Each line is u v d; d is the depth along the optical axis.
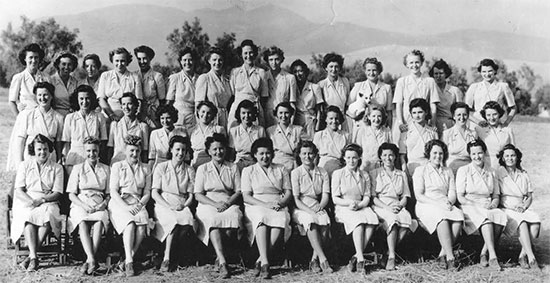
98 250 6.07
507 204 6.41
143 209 5.93
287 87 7.18
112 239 6.27
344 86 7.38
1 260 6.12
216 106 6.91
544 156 12.70
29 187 5.96
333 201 6.25
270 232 5.93
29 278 5.59
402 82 7.27
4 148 11.02
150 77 7.07
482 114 6.93
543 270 6.09
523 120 16.69
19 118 6.46
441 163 6.39
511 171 6.51
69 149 6.40
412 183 6.60
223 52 7.04
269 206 6.06
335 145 6.67
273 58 7.16
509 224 6.25
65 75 6.86
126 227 5.75
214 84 6.97
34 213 5.76
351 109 7.04
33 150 6.07
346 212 6.10
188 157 6.41
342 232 6.48
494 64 7.43
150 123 6.93
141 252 6.19
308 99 7.23
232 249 6.29
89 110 6.42
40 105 6.39
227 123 7.05
